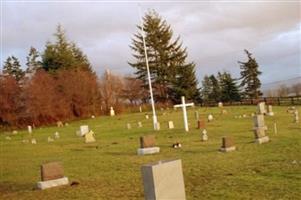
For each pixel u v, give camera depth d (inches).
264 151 1014.4
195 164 922.1
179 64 3786.9
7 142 1977.1
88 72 3722.9
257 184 670.5
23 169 1131.9
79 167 1050.1
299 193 593.0
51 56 3722.9
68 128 2465.6
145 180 425.4
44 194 776.9
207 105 3191.4
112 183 803.4
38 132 2380.7
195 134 1530.5
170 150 1199.6
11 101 3093.0
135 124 2197.3
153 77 3806.6
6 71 3932.1
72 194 743.1
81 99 3344.0
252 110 2364.7
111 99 3575.3
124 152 1258.0
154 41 3752.5
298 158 863.7
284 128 1485.0
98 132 1968.5
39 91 3137.3
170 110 2974.9
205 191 658.8
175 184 427.5
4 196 805.2
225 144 1082.1
